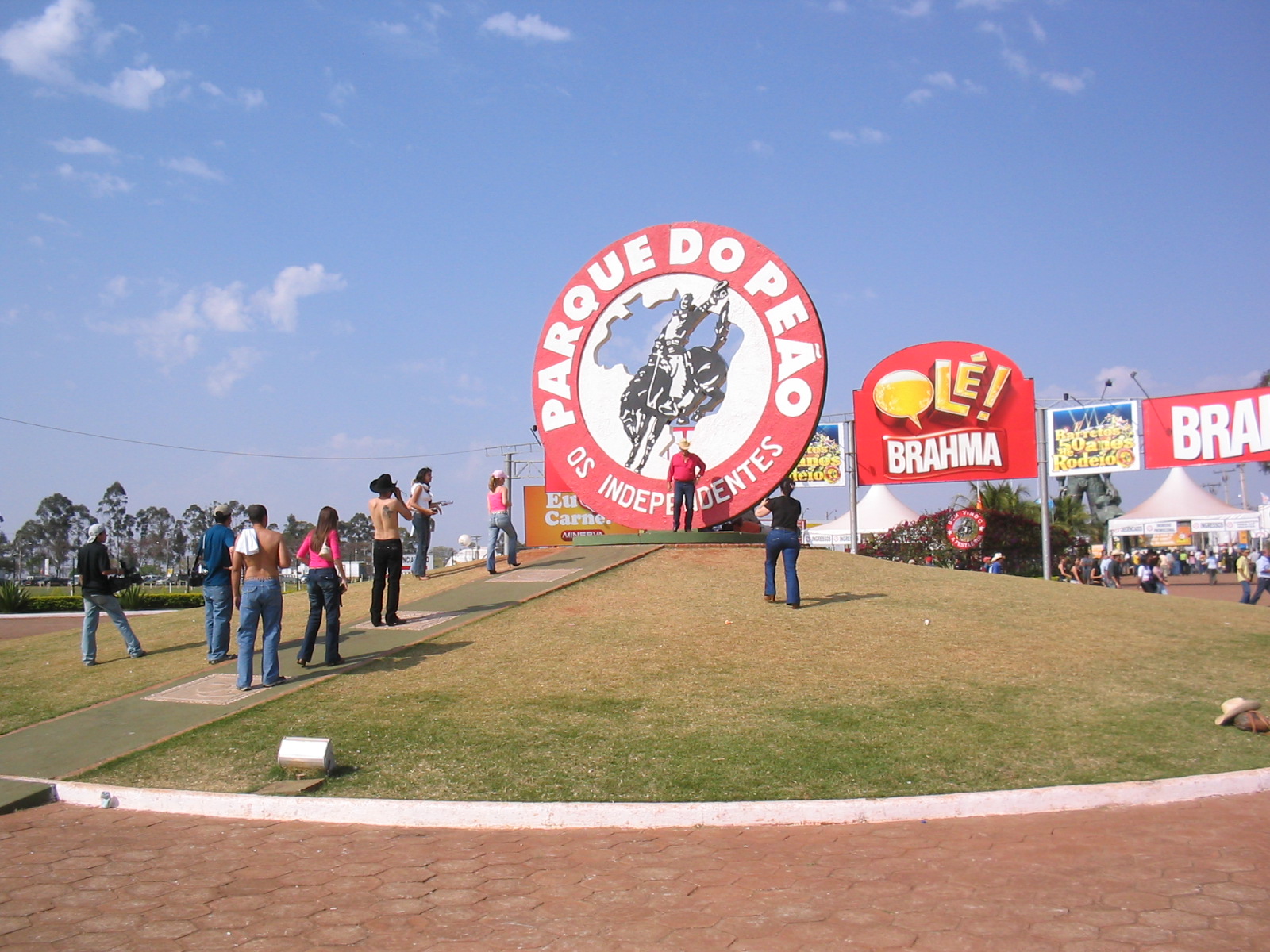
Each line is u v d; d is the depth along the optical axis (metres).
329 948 4.79
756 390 17.83
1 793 7.81
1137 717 9.17
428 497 18.22
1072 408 32.34
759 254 18.05
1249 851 5.95
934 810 6.91
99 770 8.33
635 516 18.36
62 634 17.22
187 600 33.75
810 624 12.72
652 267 18.64
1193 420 30.95
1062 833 6.43
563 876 5.80
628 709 9.42
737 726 8.84
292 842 6.63
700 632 12.31
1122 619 13.90
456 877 5.83
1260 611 15.34
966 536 35.06
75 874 5.99
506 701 9.80
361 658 11.71
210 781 7.89
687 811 6.88
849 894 5.36
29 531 116.56
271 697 10.27
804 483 35.22
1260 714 8.88
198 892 5.64
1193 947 4.53
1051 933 4.74
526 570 16.92
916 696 9.80
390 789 7.56
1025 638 12.42
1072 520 51.34
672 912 5.16
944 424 33.31
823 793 7.23
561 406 18.94
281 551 10.95
